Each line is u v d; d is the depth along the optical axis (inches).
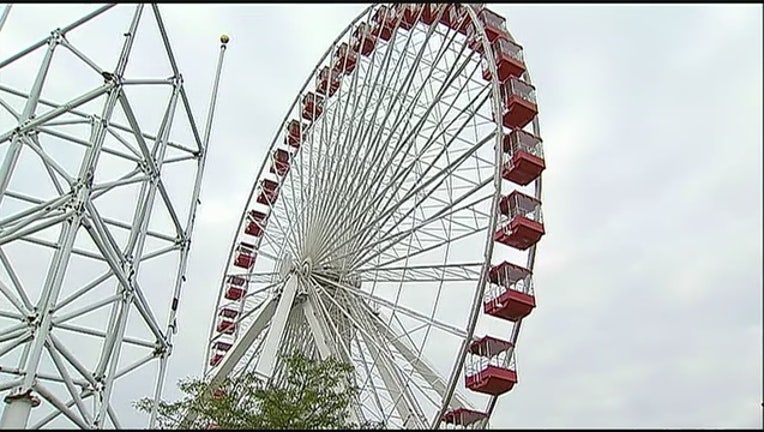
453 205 1131.3
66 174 574.6
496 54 1213.7
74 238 517.7
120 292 579.5
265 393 789.2
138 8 615.5
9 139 573.3
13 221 572.4
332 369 855.7
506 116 1168.2
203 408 799.7
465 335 1013.2
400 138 1214.9
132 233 640.4
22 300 599.2
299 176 1486.2
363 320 1173.1
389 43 1336.1
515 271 1085.1
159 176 636.1
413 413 1057.5
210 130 737.6
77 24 612.1
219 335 1578.5
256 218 1658.5
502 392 1038.4
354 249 1233.4
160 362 629.9
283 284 1317.7
